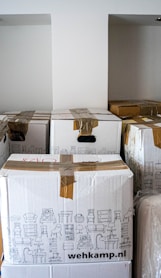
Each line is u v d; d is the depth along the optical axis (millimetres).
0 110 2406
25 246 987
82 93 2027
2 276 1005
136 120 1562
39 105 2418
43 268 1001
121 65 2443
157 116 1741
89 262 1009
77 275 1011
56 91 2018
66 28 1958
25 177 955
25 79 2381
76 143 1431
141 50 2439
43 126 1528
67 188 961
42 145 1546
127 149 1438
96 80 2021
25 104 2412
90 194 971
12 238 983
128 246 1020
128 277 1029
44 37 2330
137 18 2096
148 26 2402
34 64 2365
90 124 1423
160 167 1251
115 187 978
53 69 1996
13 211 969
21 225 977
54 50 1976
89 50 1989
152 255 1050
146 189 1252
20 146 1545
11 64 2357
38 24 2277
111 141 1446
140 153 1253
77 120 1427
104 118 1487
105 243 1001
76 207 974
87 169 1028
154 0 1966
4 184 954
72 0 1936
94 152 1444
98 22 1964
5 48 2334
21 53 2346
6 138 1429
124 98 2479
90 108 2006
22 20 2127
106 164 1098
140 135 1241
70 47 1979
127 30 2402
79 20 1955
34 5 1926
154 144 1240
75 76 2010
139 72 2465
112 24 2311
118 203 985
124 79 2461
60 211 972
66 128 1420
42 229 979
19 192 959
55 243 988
